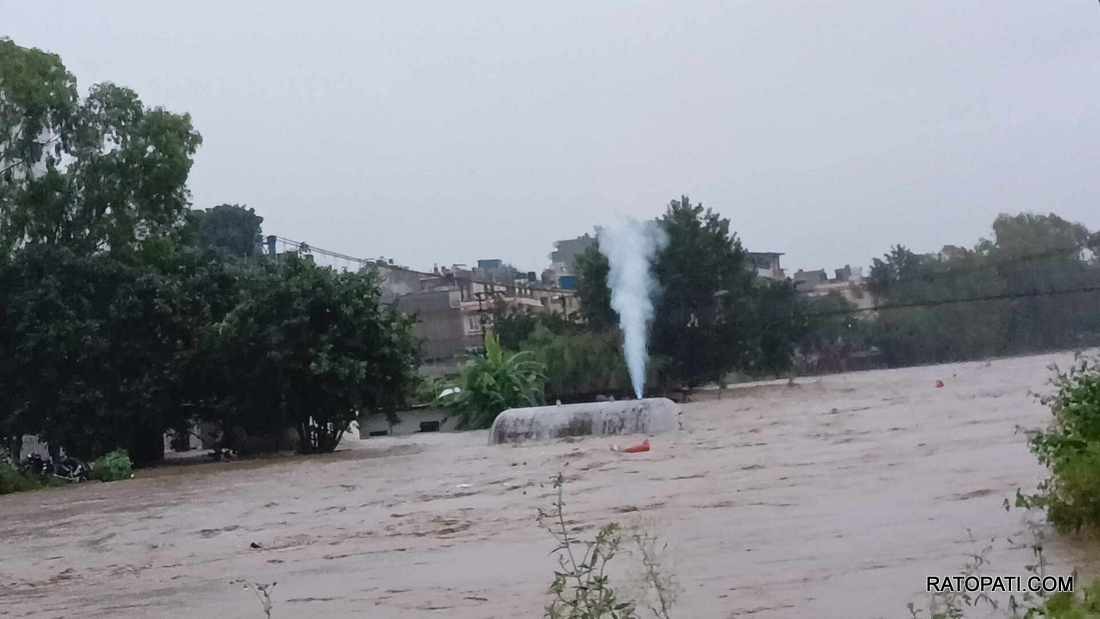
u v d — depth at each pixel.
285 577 11.55
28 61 41.44
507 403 52.28
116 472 33.06
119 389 37.38
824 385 53.91
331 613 9.23
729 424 30.91
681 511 13.34
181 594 11.19
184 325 38.03
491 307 67.06
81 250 41.66
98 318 37.84
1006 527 9.98
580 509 14.53
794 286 62.03
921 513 11.33
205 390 39.34
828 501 13.05
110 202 42.31
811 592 8.09
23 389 37.38
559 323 59.88
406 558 11.95
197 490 25.78
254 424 39.28
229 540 15.66
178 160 43.16
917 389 43.12
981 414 26.34
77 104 42.56
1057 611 6.36
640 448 24.59
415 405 54.41
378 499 19.36
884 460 17.30
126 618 10.12
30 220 41.59
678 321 56.84
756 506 13.20
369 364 37.81
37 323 36.84
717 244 56.91
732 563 9.44
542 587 9.36
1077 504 9.23
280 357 36.53
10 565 15.12
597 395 56.19
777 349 60.12
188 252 42.41
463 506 16.72
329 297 37.41
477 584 9.80
